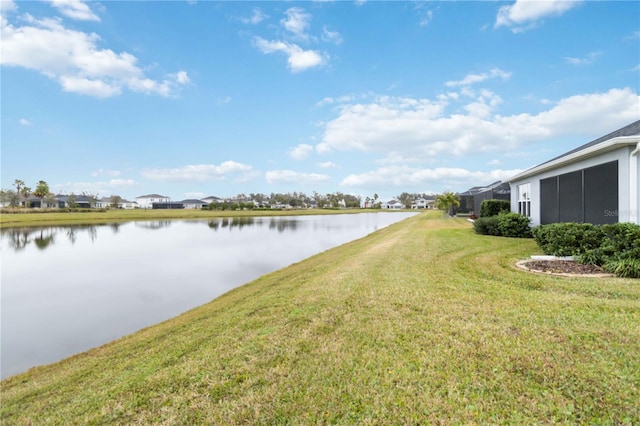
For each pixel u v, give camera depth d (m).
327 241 22.34
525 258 8.23
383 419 2.52
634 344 3.39
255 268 13.72
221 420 2.67
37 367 5.68
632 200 7.14
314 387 2.99
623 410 2.43
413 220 33.66
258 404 2.82
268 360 3.57
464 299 5.08
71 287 11.34
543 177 12.44
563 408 2.49
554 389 2.72
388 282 6.41
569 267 6.89
